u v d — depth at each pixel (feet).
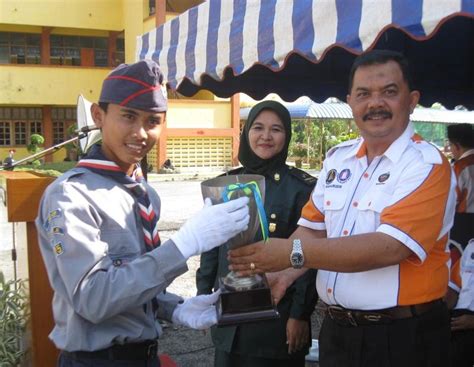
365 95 6.34
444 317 6.52
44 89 70.38
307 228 7.41
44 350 8.23
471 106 18.71
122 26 74.43
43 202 5.54
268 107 8.82
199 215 5.36
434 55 14.65
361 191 6.59
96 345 5.50
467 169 10.29
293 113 62.28
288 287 7.73
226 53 10.07
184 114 66.74
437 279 6.31
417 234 5.87
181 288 18.17
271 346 8.36
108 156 5.84
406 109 6.42
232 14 9.96
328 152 7.36
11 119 74.54
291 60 14.71
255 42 9.16
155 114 5.69
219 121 68.39
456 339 9.80
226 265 8.84
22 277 8.96
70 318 5.53
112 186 5.68
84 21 72.38
